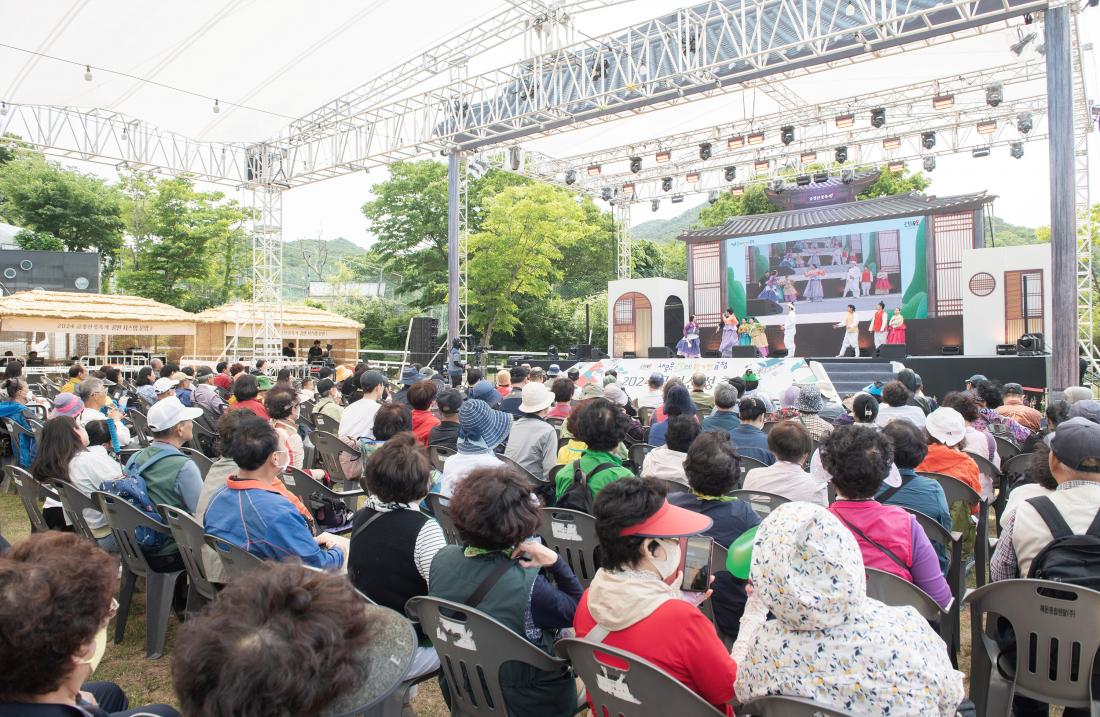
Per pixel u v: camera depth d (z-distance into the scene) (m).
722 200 37.03
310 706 1.02
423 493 2.71
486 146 15.73
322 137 16.38
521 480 2.31
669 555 2.05
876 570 2.58
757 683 1.72
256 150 17.44
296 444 5.44
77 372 9.43
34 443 6.80
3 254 22.56
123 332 17.30
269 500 2.99
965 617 4.13
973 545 4.42
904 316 19.72
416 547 2.63
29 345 21.16
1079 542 2.37
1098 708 2.25
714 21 11.59
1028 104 15.49
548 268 29.72
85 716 1.28
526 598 2.22
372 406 5.89
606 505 2.01
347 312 36.28
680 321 22.98
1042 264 14.62
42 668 1.22
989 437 5.18
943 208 19.00
